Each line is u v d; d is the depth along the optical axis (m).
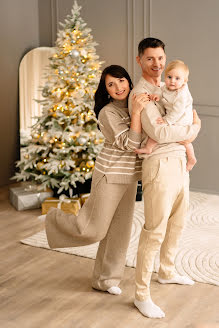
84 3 5.78
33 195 4.85
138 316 2.86
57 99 4.76
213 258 3.65
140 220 4.49
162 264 3.21
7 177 5.93
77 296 3.11
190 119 2.65
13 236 4.14
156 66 2.65
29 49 6.06
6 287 3.23
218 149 5.28
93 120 4.85
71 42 4.70
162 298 3.06
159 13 5.34
